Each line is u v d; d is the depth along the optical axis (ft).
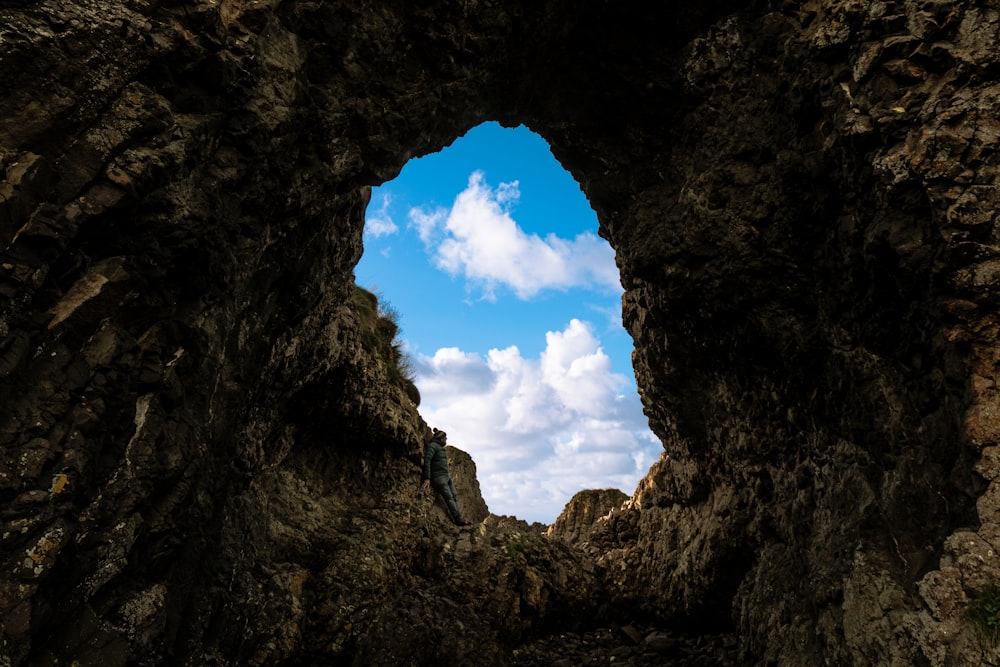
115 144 10.57
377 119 16.14
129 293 11.14
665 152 20.27
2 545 9.06
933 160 12.71
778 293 17.44
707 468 24.38
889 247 13.34
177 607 13.65
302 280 17.28
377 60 15.39
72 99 10.19
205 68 11.93
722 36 17.98
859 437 15.57
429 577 24.68
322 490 23.71
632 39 18.69
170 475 12.38
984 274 12.00
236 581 17.37
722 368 20.84
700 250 18.37
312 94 14.65
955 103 12.84
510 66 18.58
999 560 10.94
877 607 13.50
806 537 17.98
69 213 10.05
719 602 24.06
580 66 19.45
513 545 27.17
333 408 23.20
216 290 13.26
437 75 16.87
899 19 13.80
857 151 14.11
